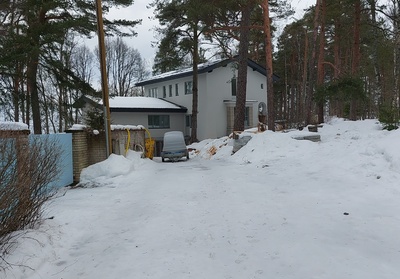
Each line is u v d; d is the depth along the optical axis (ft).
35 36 50.55
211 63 101.60
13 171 15.34
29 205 16.83
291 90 152.87
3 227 14.71
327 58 124.47
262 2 56.54
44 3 50.83
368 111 113.70
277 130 73.61
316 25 72.74
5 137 15.42
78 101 62.95
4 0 56.29
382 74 93.20
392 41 73.97
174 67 95.20
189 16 65.26
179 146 65.51
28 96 58.18
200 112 104.01
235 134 57.47
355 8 75.41
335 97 70.59
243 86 69.92
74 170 37.40
